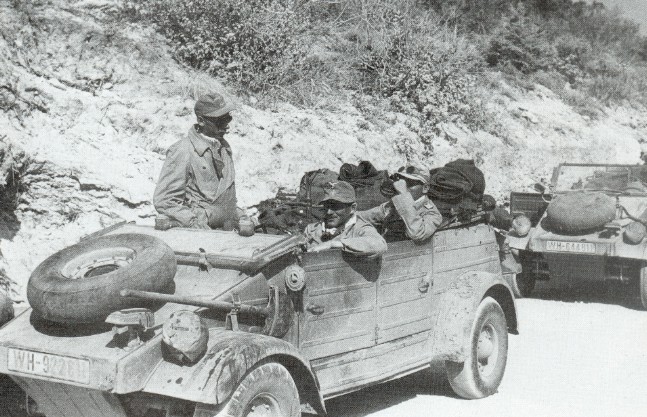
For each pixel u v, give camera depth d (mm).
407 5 15703
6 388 4645
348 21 14789
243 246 4617
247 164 9695
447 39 16422
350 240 4879
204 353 3832
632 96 23359
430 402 5992
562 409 5785
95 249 4328
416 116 13586
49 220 8000
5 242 7633
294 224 6023
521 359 7293
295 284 4496
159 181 5312
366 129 12227
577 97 20781
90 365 3793
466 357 5746
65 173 8086
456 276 6125
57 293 3906
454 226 6145
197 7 10828
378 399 6102
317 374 4730
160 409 4133
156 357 3854
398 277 5402
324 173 6523
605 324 8969
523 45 20438
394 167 12164
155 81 9781
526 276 10859
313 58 13258
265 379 3973
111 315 3789
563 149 17453
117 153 8680
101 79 9273
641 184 11656
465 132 14742
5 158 7473
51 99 8523
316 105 12172
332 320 4840
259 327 4434
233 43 11164
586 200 10617
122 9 10211
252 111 10602
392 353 5344
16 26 8773
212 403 3648
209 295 4250
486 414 5668
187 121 9555
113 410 4027
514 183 15172
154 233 5020
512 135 16312
